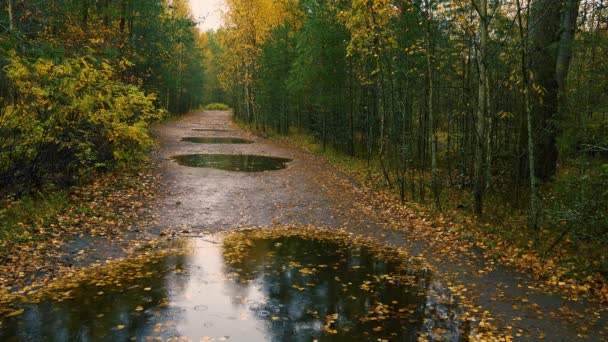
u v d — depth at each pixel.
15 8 15.58
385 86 17.38
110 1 21.98
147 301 6.08
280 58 31.88
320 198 13.62
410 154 15.85
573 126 9.12
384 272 7.58
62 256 7.61
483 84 10.25
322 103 22.91
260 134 37.00
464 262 8.10
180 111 59.72
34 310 5.64
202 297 6.29
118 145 14.75
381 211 12.06
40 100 10.91
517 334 5.38
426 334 5.35
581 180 7.56
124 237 8.98
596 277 7.04
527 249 8.50
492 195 11.88
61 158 11.58
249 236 9.64
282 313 5.86
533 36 10.98
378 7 12.74
